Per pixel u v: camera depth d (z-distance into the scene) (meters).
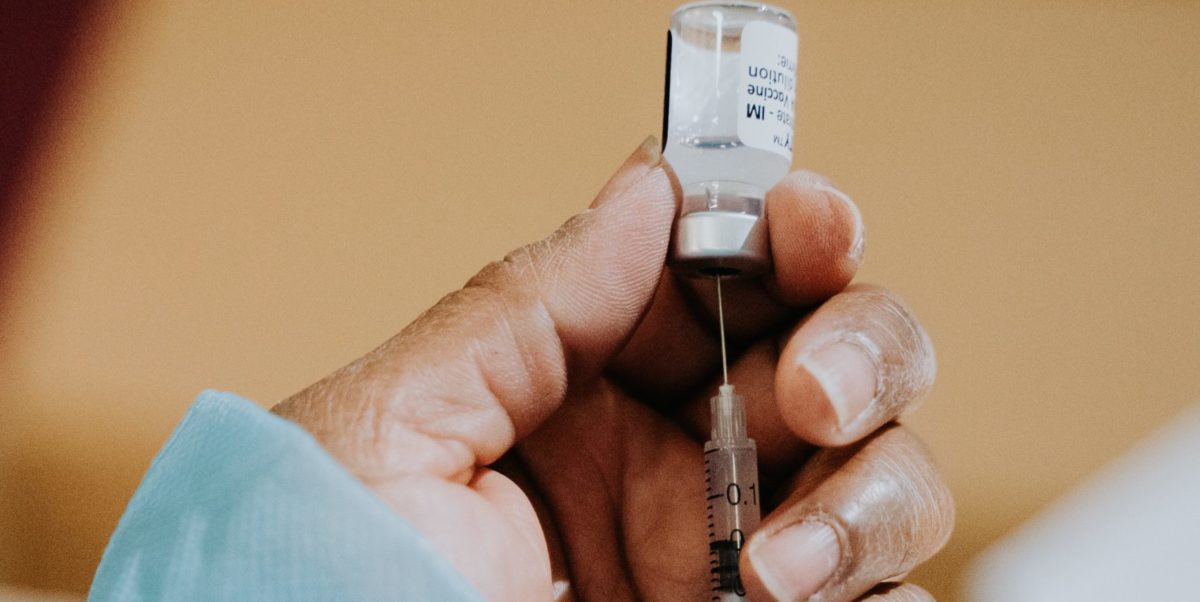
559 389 0.24
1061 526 0.38
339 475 0.20
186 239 0.41
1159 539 0.36
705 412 0.26
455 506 0.23
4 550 0.39
